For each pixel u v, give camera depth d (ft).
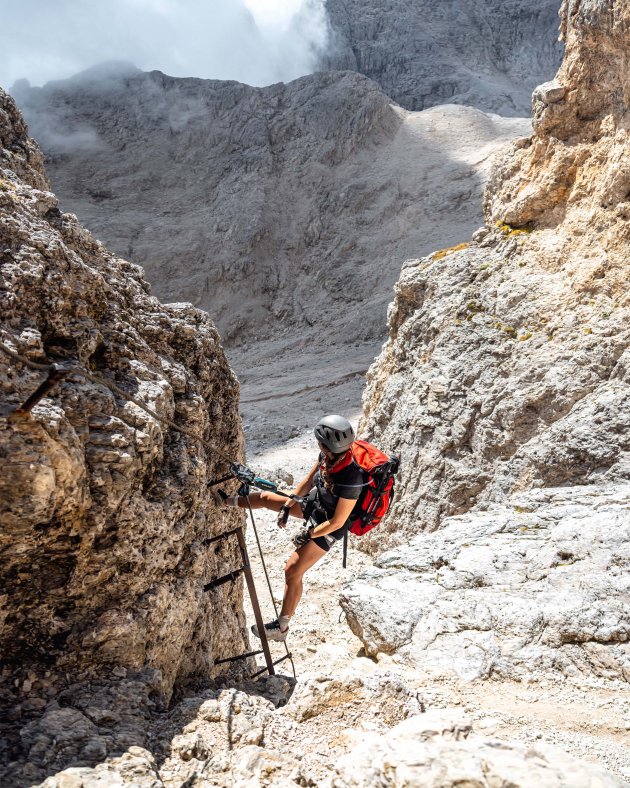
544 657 18.37
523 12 319.68
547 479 35.65
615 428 34.45
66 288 13.51
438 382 44.37
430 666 18.63
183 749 12.09
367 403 57.77
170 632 14.44
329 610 36.52
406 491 44.70
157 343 16.88
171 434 15.44
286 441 88.84
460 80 288.30
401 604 20.76
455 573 22.12
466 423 42.32
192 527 15.66
